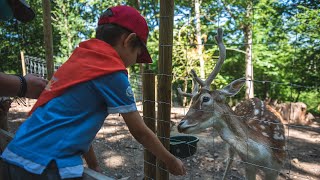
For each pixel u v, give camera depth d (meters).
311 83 12.50
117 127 7.58
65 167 1.37
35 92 1.85
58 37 16.41
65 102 1.45
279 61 12.84
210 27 14.05
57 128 1.42
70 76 1.48
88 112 1.46
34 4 14.97
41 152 1.40
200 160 5.41
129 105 1.46
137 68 14.70
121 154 5.64
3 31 14.18
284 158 3.73
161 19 2.44
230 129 3.50
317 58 12.07
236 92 3.61
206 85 3.67
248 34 13.26
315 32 11.17
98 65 1.46
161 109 2.55
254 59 12.83
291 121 9.30
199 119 3.51
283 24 12.41
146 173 2.78
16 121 8.15
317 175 4.98
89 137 1.46
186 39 13.30
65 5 16.39
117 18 1.59
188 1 15.02
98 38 1.65
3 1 1.62
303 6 11.47
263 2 12.27
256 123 3.88
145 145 1.59
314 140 7.04
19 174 1.43
